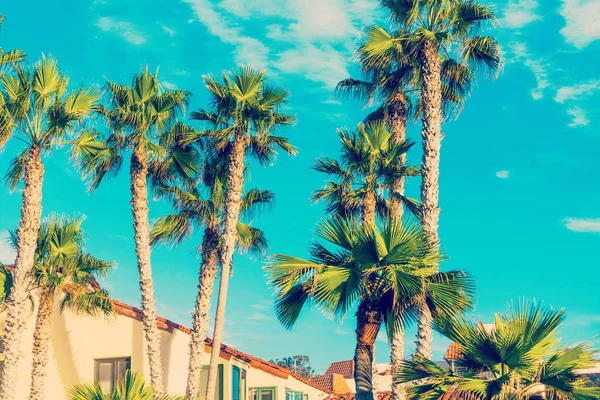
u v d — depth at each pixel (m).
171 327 29.28
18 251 24.11
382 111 28.59
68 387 28.77
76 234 27.61
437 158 22.28
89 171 27.03
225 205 27.45
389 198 25.77
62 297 29.48
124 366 29.11
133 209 28.22
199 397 28.22
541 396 14.73
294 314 17.66
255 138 27.88
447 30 24.33
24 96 23.50
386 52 24.80
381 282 17.31
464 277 17.03
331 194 24.62
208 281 28.19
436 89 22.84
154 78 28.55
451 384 14.63
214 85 27.81
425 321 20.17
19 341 24.02
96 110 27.39
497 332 14.73
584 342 14.47
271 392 31.08
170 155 29.22
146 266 27.86
